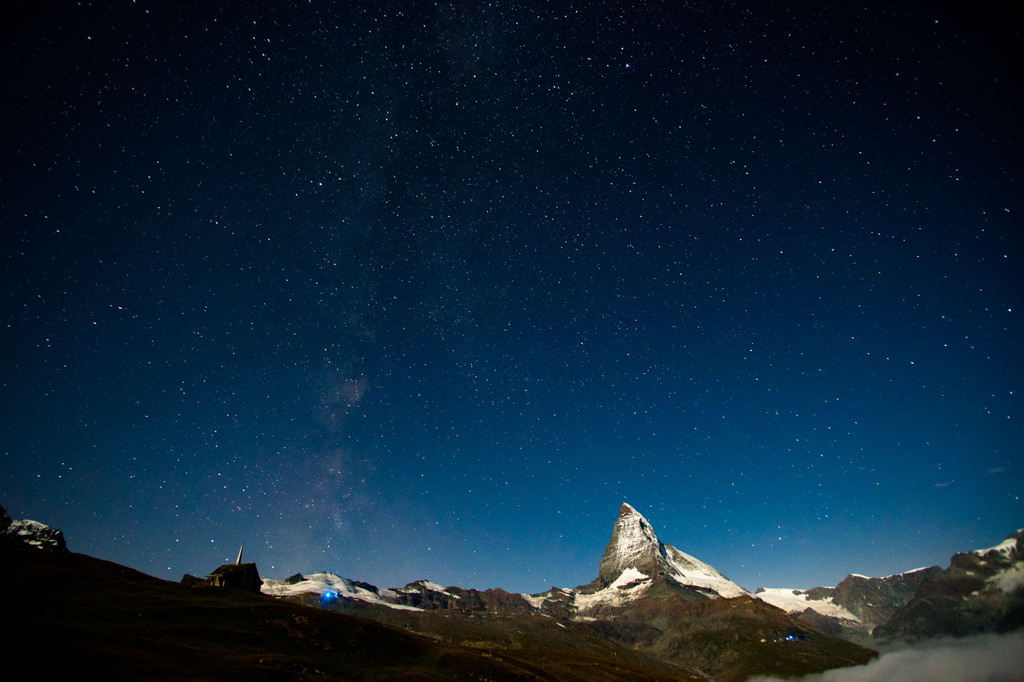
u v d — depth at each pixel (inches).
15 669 1644.9
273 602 3235.7
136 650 2011.6
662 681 6323.8
